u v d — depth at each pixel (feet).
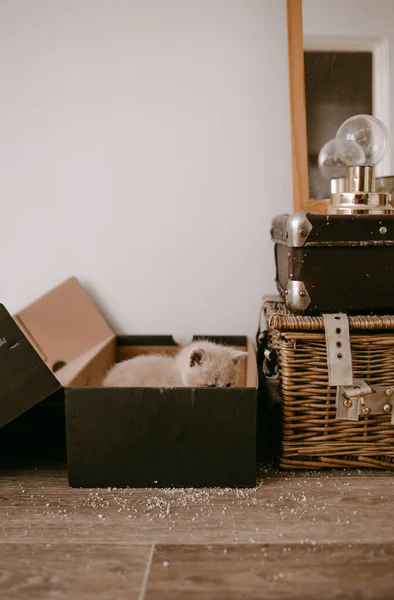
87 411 3.23
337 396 3.42
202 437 3.23
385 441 3.53
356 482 3.37
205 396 3.20
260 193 4.59
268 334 4.10
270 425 4.02
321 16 4.28
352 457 3.56
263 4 4.40
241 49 4.45
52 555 2.57
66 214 4.62
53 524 2.86
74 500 3.13
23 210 4.62
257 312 4.71
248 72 4.47
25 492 3.25
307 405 3.48
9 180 4.58
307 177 4.36
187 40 4.44
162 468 3.26
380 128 3.74
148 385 3.89
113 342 4.56
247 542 2.67
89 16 4.42
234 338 4.68
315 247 3.31
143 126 4.53
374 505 3.05
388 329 3.43
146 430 3.24
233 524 2.85
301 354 3.41
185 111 4.51
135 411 3.22
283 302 3.98
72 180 4.58
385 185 4.08
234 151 4.55
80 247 4.66
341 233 3.28
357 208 3.54
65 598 2.26
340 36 4.30
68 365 4.27
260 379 4.11
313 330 3.38
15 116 4.51
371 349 3.43
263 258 4.66
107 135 4.54
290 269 3.38
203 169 4.57
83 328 4.53
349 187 3.74
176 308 4.72
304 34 4.29
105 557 2.55
